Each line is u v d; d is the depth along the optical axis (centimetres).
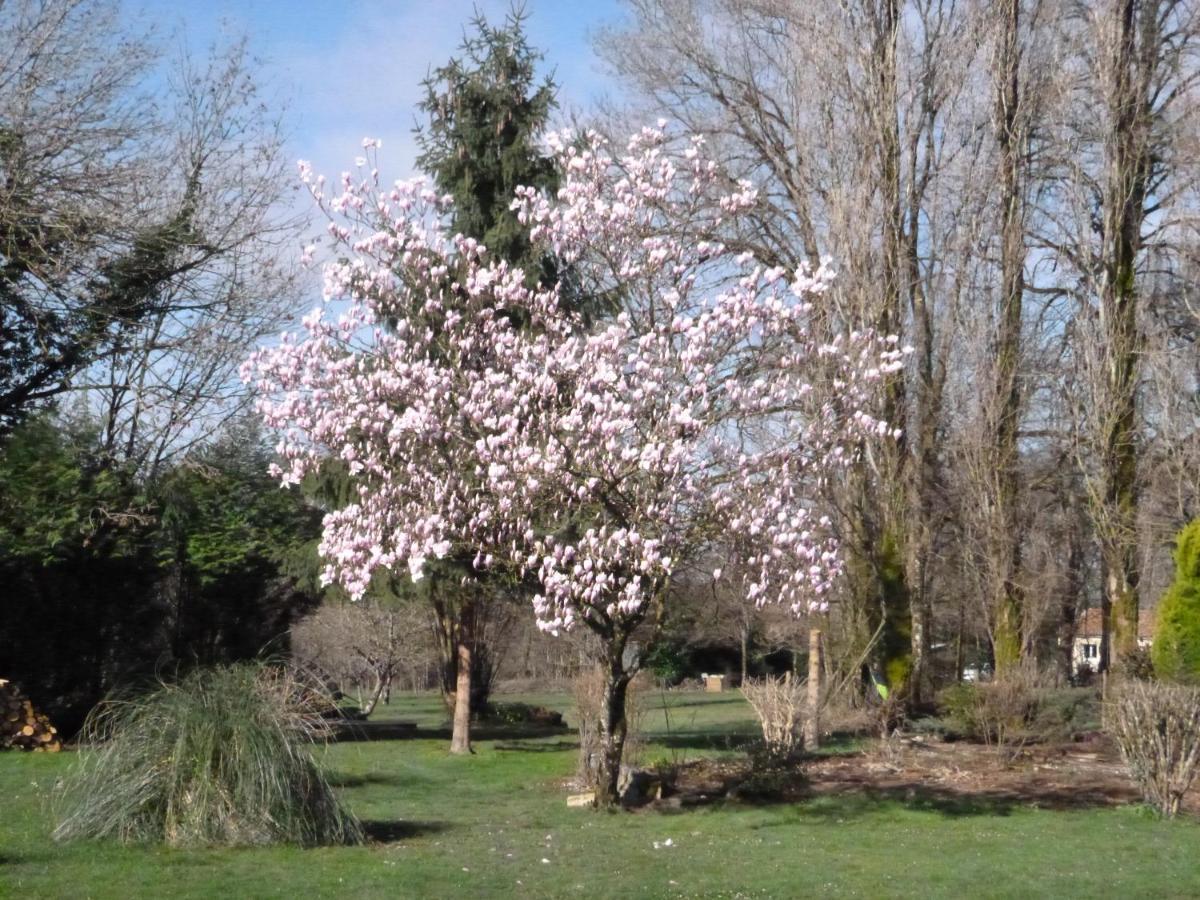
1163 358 1755
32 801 942
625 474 884
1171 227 1900
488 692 2058
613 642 988
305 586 1533
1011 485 1875
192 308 1694
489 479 882
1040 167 1895
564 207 1176
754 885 745
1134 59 1859
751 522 908
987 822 1027
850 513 1591
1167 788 1059
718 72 1933
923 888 748
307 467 1025
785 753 1174
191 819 796
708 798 1131
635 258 1020
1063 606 2534
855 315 1623
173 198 1648
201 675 871
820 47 1725
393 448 927
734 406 941
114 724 848
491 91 1480
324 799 841
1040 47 1852
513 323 1173
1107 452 1806
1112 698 1282
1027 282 2012
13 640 1465
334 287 994
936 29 1838
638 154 1113
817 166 1727
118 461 1619
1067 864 841
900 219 1728
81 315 1535
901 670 1628
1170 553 1797
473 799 1110
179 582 1625
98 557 1504
